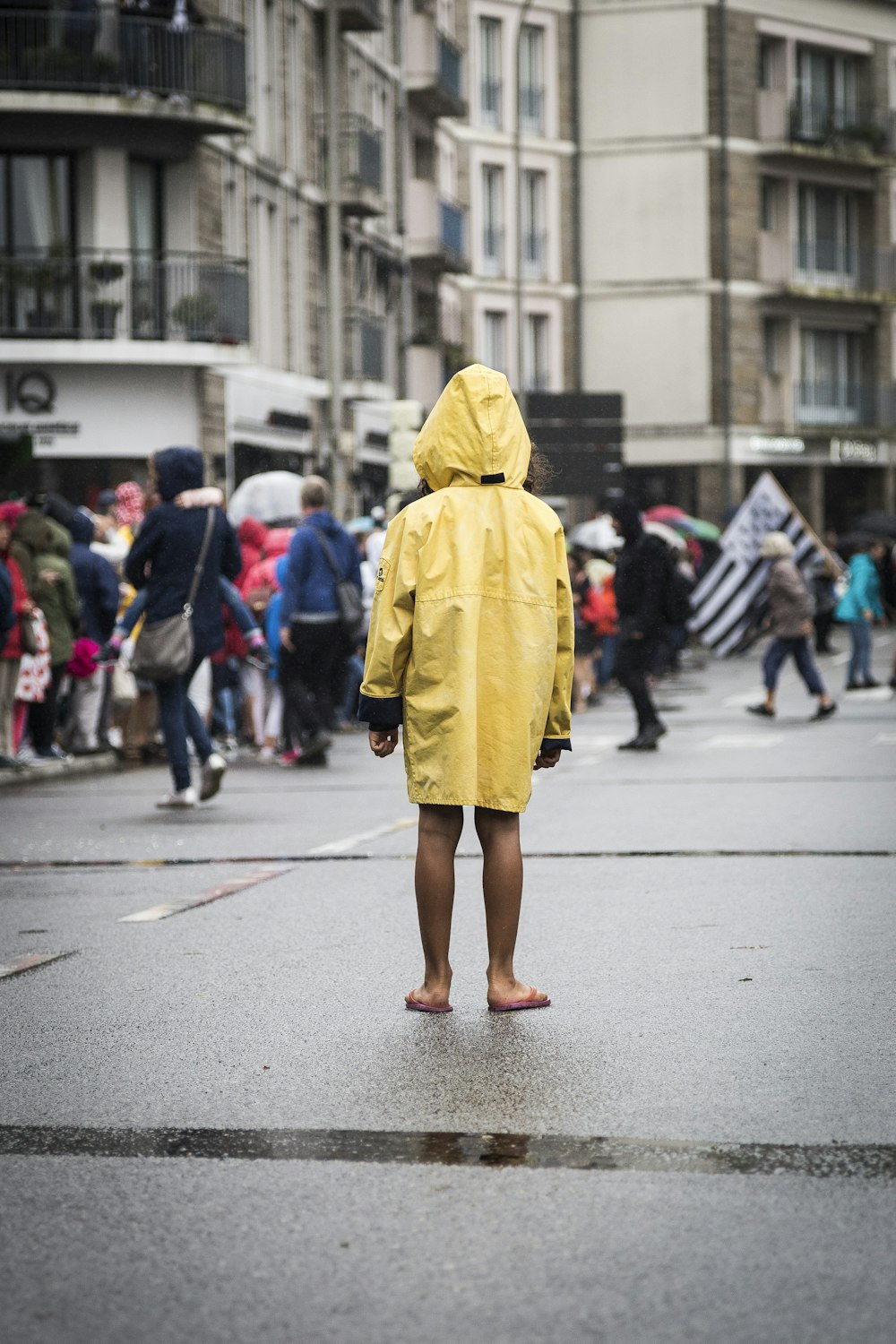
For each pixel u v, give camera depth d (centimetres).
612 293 6025
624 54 5966
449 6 5588
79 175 3459
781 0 6122
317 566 1741
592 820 1288
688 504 6062
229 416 3772
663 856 1104
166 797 1446
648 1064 621
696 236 5975
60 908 959
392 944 837
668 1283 429
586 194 6019
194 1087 604
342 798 1480
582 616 2605
